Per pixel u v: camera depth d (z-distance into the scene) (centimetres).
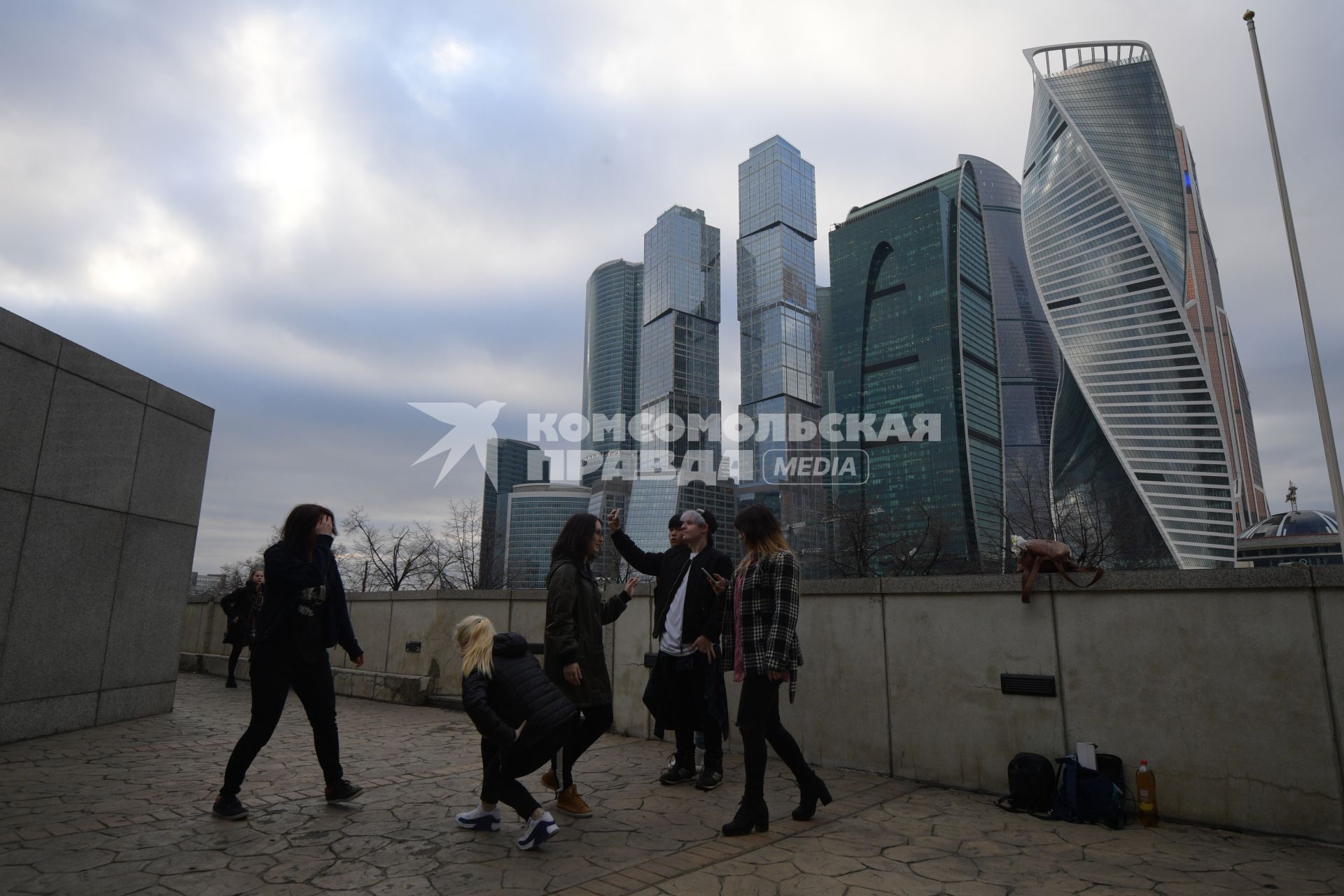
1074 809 441
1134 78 14762
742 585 448
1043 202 15725
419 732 754
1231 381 18338
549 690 405
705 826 434
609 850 388
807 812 446
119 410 762
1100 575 483
